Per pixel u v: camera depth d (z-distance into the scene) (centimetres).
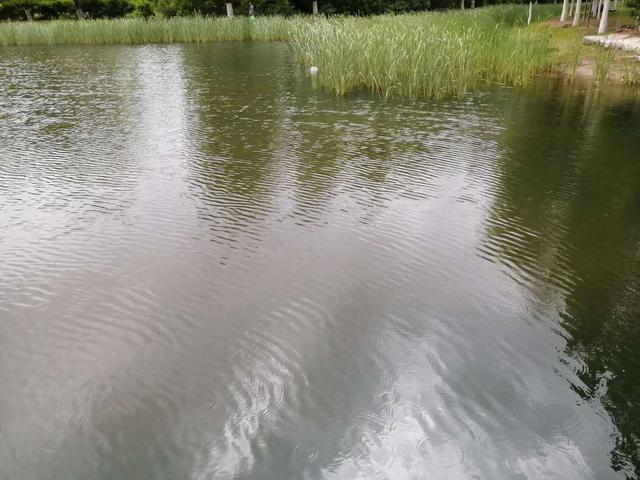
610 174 643
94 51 1894
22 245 468
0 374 314
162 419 279
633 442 264
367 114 952
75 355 329
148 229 498
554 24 1992
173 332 349
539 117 919
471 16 1897
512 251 458
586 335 348
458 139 791
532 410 284
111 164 686
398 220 515
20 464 253
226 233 489
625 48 1359
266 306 376
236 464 251
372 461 252
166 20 2286
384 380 305
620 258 448
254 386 301
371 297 388
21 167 676
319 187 602
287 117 934
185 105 1033
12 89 1205
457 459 253
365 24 1579
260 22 2289
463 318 364
